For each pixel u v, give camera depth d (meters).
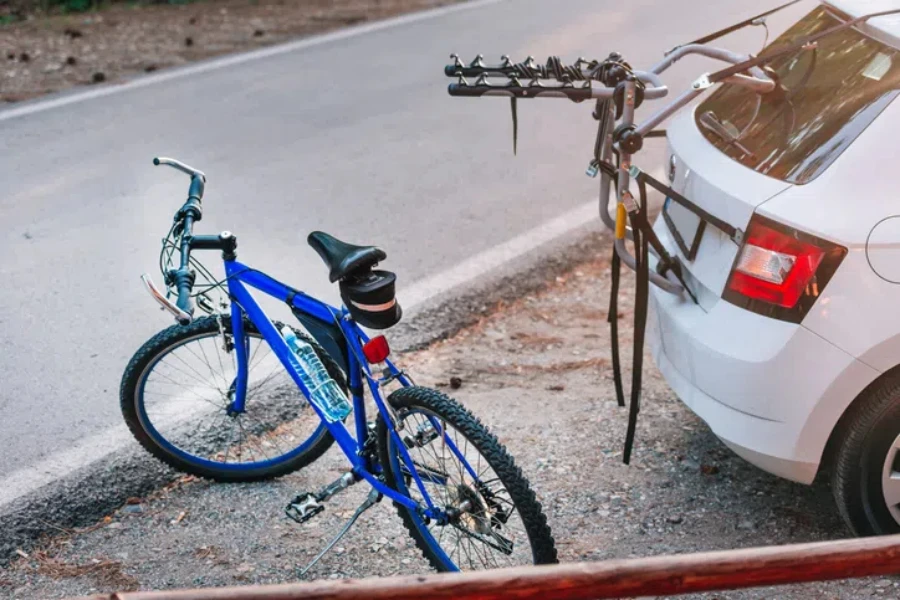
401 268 5.98
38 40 10.72
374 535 3.80
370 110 8.65
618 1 12.17
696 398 3.58
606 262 6.15
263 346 4.95
